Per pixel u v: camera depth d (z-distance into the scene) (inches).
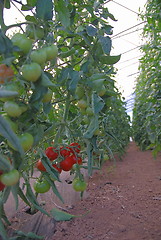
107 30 48.8
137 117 261.3
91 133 37.4
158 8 101.2
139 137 285.1
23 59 32.7
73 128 61.3
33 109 32.5
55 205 88.9
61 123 45.8
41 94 30.9
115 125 177.0
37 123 34.9
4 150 36.3
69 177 126.1
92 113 41.3
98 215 80.0
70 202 94.2
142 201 93.4
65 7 39.0
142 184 119.6
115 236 65.4
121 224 72.9
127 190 110.0
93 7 51.1
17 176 28.2
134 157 222.1
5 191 31.4
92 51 46.8
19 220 75.9
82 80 41.3
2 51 28.2
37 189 43.6
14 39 31.0
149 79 129.6
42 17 35.1
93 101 37.5
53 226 70.5
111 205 89.8
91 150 41.9
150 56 139.5
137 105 257.8
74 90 40.0
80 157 48.8
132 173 148.1
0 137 29.4
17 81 31.0
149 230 68.4
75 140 56.9
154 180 126.2
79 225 72.2
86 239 63.9
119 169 162.7
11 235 65.2
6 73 29.7
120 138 207.2
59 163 45.4
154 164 173.0
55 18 47.7
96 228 70.3
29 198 37.1
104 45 43.2
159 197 97.3
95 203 92.4
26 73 28.8
